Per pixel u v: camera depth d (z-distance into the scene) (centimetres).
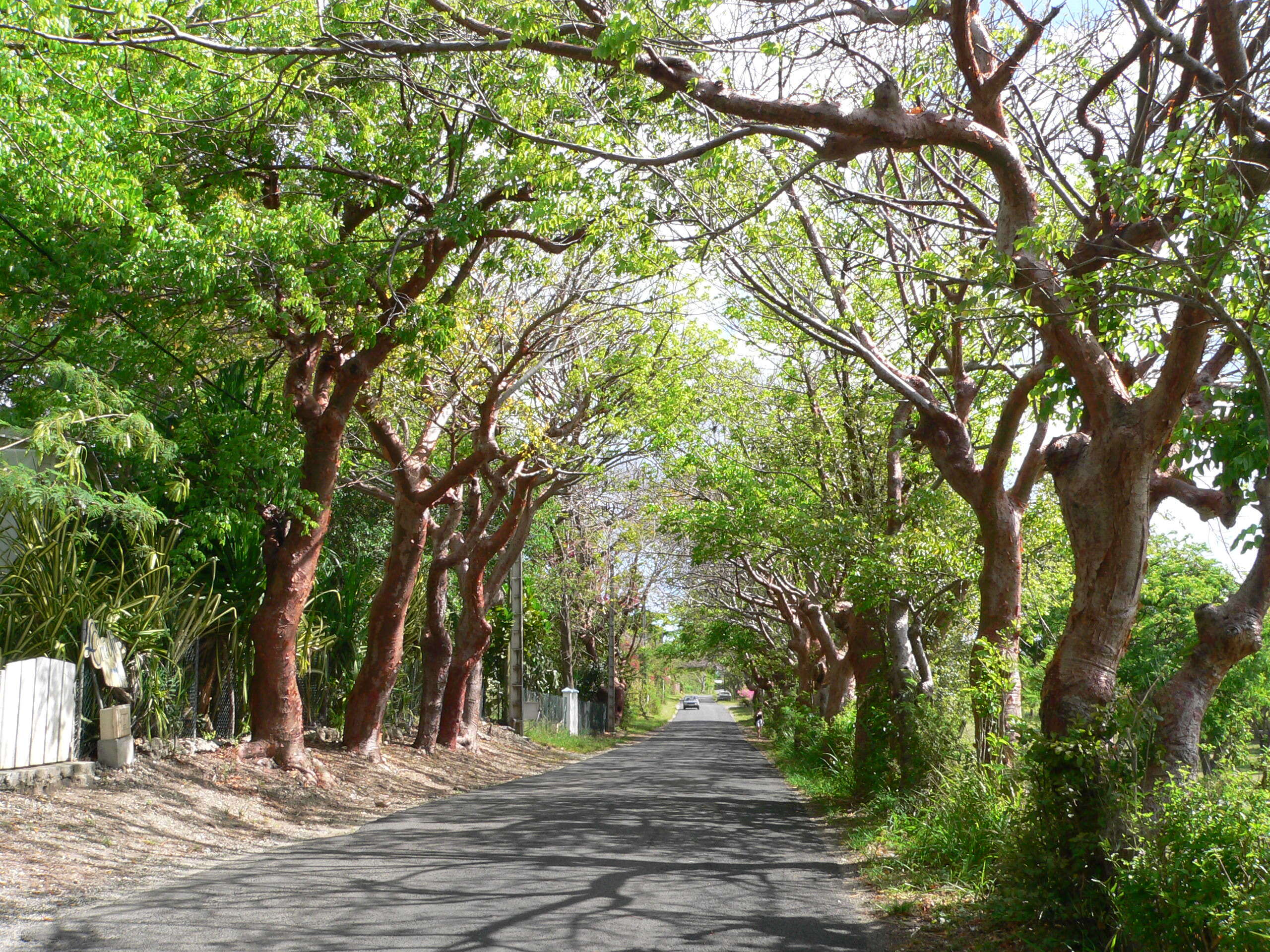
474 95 1245
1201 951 549
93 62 1075
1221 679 716
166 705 1370
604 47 813
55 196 1067
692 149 850
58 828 972
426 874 918
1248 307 705
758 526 1923
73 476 1178
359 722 1909
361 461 2362
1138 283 738
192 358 1389
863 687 1789
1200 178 691
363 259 1419
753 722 6969
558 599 4553
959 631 1838
